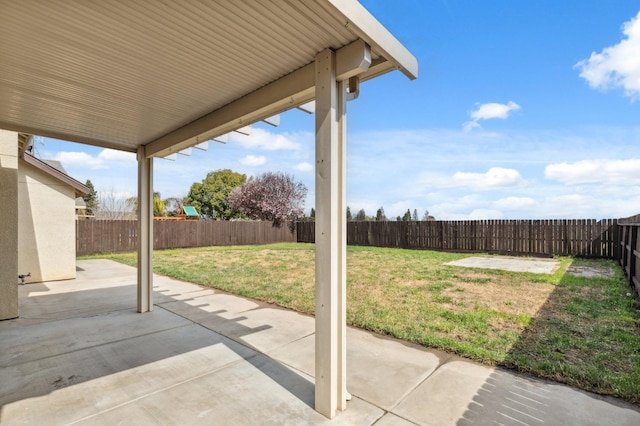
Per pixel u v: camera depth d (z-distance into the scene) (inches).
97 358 123.6
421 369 112.8
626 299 189.9
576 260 360.5
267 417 86.4
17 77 106.0
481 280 251.8
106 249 502.3
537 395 95.1
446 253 452.4
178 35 84.4
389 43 83.7
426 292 216.5
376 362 118.5
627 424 81.0
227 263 375.6
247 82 111.4
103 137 174.6
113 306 199.3
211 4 71.9
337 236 89.6
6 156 174.6
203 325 161.9
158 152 179.8
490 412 87.5
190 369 114.1
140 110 135.7
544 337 136.1
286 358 123.0
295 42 86.2
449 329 147.9
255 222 676.7
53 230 285.6
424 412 88.0
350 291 221.0
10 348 133.3
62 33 83.2
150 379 107.0
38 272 277.6
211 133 144.6
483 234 457.1
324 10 71.7
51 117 142.5
